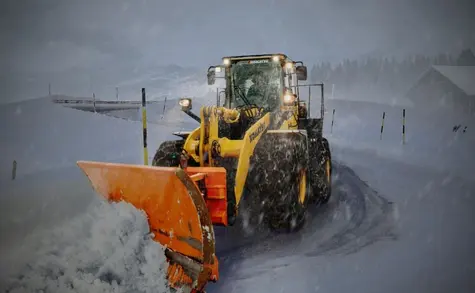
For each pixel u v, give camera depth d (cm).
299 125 725
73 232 355
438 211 584
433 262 400
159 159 519
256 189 495
